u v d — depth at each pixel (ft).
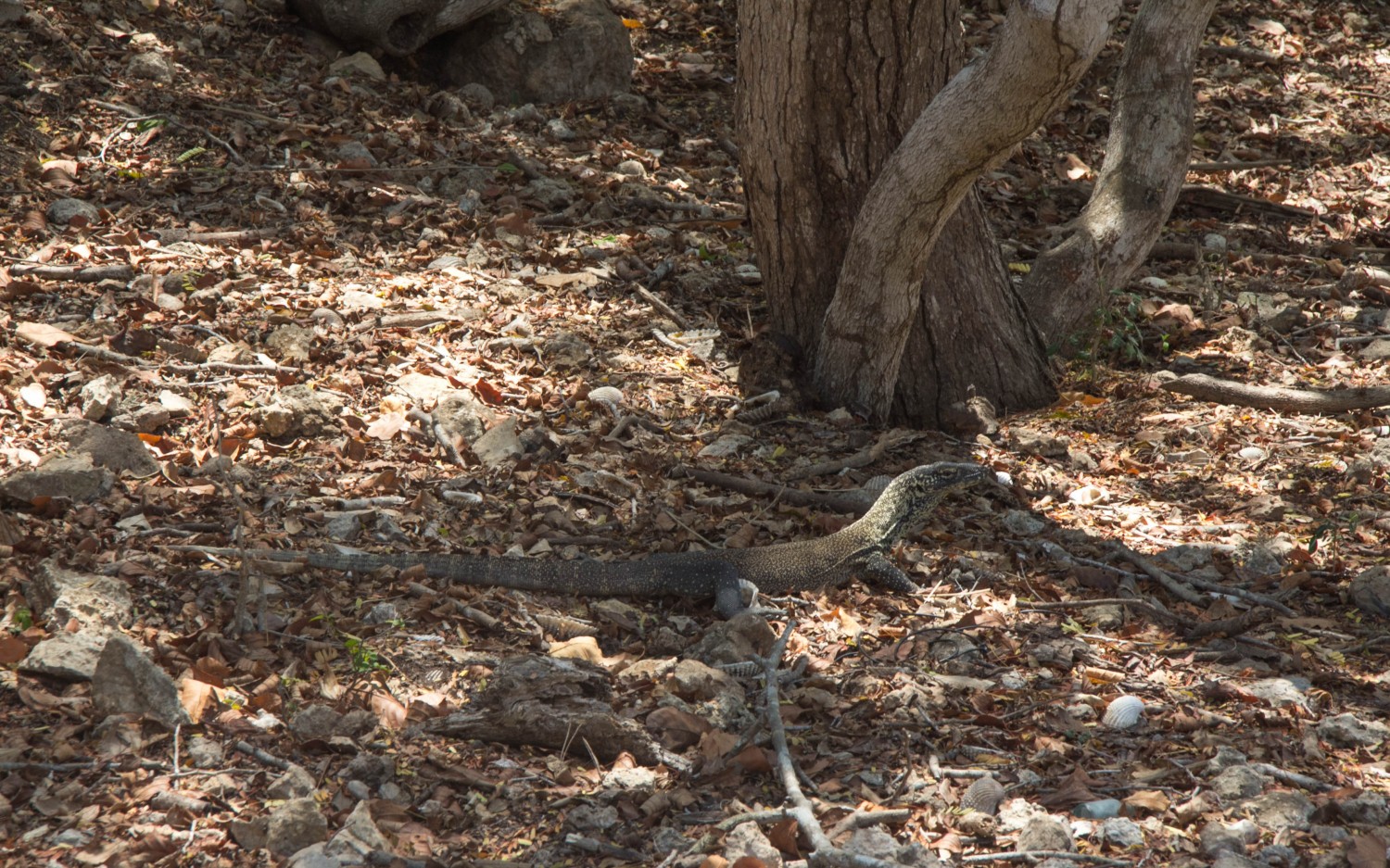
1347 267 57.62
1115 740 26.73
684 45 73.46
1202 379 45.09
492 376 41.86
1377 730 26.76
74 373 37.68
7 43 55.77
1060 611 32.24
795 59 40.60
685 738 25.82
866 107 41.04
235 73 60.03
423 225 52.13
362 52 63.31
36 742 23.95
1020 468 40.14
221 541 31.30
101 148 52.54
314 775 24.21
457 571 31.19
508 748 25.62
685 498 36.70
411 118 60.13
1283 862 22.61
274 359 40.98
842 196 42.19
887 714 27.40
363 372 40.60
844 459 39.14
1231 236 60.54
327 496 34.35
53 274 43.11
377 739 25.30
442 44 65.21
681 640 30.17
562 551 33.45
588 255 51.47
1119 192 49.44
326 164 54.85
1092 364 47.37
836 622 31.32
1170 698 28.32
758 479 37.83
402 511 34.12
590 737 25.21
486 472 36.60
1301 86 75.56
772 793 24.72
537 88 64.54
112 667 24.85
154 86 57.00
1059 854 22.80
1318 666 29.68
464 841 22.95
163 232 47.98
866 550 33.17
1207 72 76.07
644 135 64.03
